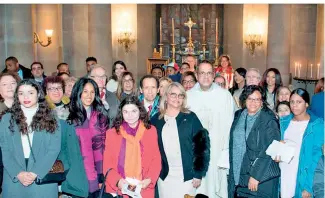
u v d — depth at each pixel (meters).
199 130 4.67
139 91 6.02
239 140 4.78
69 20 12.91
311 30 14.80
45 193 4.13
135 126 4.45
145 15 15.25
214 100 5.39
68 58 12.93
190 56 9.12
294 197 4.70
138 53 15.17
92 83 4.53
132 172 4.37
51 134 4.12
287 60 13.32
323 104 5.33
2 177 4.12
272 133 4.59
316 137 4.50
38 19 12.74
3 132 4.07
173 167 4.66
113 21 14.72
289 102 5.01
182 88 4.69
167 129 4.66
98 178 4.51
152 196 4.44
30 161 4.08
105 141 4.47
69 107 4.46
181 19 15.55
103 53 12.95
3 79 4.64
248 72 5.80
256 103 4.65
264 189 4.64
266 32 14.98
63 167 4.25
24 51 10.21
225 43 15.62
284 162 4.77
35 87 4.10
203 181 5.40
